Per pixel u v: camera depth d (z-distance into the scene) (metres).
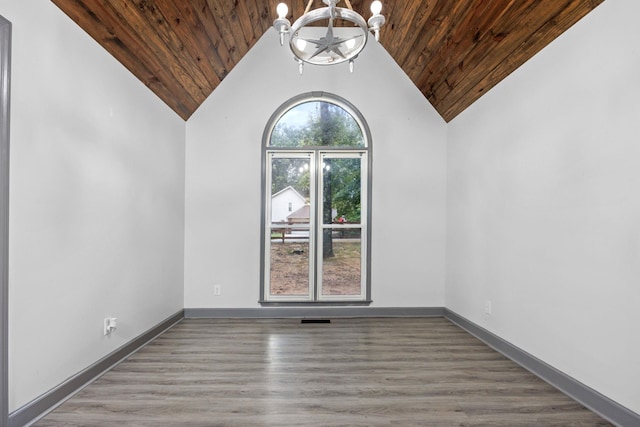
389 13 3.17
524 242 2.52
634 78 1.69
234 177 3.78
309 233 3.91
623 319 1.75
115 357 2.49
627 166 1.72
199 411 1.90
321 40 1.99
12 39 1.65
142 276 2.90
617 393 1.78
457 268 3.56
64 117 2.00
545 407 1.96
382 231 3.84
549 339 2.27
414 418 1.85
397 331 3.30
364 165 3.92
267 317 3.76
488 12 2.37
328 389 2.16
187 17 2.62
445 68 3.20
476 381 2.28
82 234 2.16
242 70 3.80
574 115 2.05
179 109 3.52
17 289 1.69
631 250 1.70
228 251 3.77
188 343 2.95
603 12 1.85
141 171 2.87
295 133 3.91
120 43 2.40
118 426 1.75
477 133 3.19
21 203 1.71
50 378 1.91
